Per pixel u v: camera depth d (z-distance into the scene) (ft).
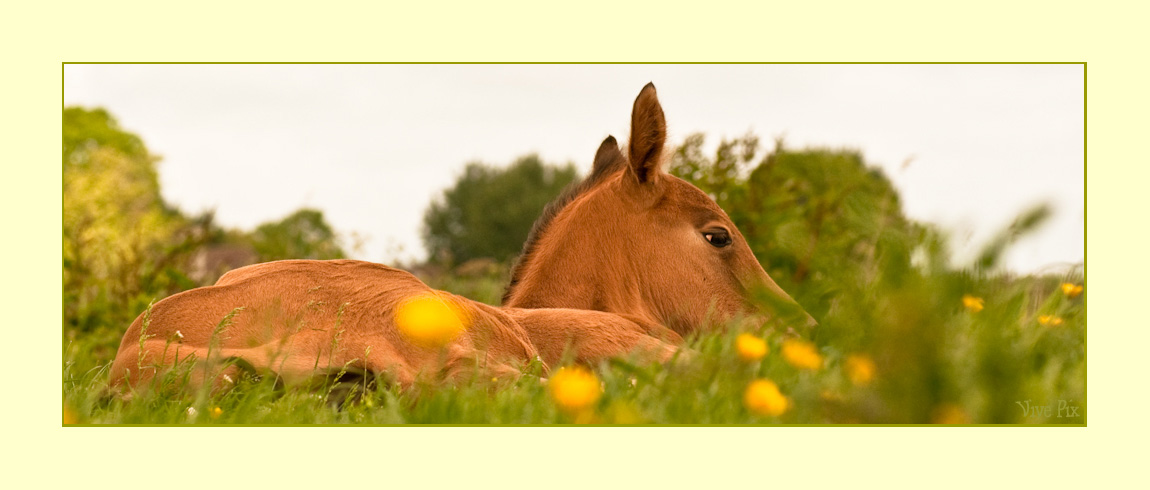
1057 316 18.43
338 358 15.30
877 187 32.14
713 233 22.26
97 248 37.50
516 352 17.17
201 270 39.93
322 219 49.42
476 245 136.05
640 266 21.76
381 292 16.05
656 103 21.44
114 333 31.32
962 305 11.07
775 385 13.37
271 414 13.64
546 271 21.79
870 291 10.73
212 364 14.73
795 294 23.86
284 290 16.03
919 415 10.00
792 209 32.14
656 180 21.98
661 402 13.34
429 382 14.78
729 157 33.58
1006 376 10.07
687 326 21.81
